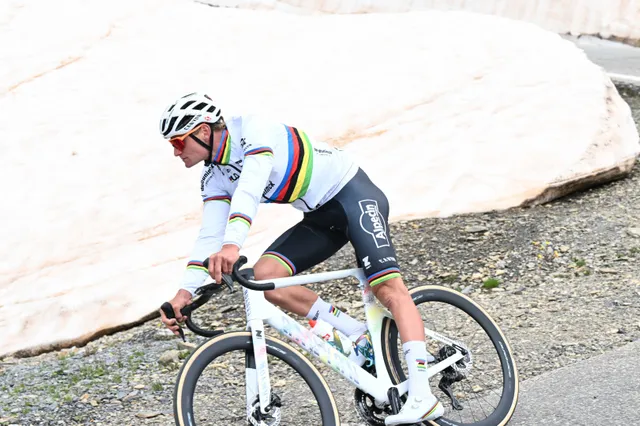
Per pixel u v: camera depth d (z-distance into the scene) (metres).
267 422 11.28
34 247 23.38
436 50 30.38
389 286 12.16
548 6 55.00
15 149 26.14
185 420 10.80
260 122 11.66
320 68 30.06
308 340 11.85
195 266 11.70
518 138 26.62
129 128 27.17
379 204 12.29
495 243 22.52
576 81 28.34
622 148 26.86
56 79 29.25
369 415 12.50
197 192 25.56
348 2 56.19
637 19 52.41
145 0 34.09
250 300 11.45
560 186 25.34
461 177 25.69
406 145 26.89
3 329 21.44
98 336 21.45
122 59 30.55
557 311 17.84
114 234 24.08
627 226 22.58
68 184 25.09
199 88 29.12
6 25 31.38
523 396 13.84
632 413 12.65
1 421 14.70
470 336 15.81
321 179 12.07
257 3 55.22
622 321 16.77
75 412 14.99
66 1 33.09
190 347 18.58
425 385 11.81
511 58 29.61
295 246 12.35
